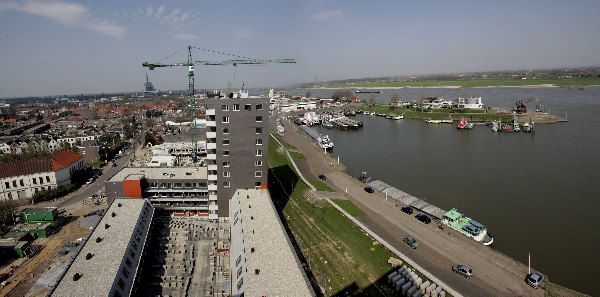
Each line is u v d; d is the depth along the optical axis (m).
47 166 126.50
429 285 66.69
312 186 119.75
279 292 49.16
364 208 103.25
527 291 66.00
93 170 160.75
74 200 121.81
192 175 103.50
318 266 74.25
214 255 79.88
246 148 94.88
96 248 64.31
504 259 76.69
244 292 49.41
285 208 104.75
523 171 145.12
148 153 197.75
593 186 124.94
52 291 51.25
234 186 97.00
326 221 94.44
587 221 99.00
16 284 72.38
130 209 82.88
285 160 157.88
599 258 81.19
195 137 197.50
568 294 65.44
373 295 65.25
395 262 73.75
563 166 149.62
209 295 66.00
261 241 63.84
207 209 100.88
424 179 139.38
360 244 82.12
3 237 88.12
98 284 53.47
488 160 164.25
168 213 102.06
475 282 68.25
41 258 82.44
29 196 123.62
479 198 117.75
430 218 95.31
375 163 165.88
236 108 92.12
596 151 171.62
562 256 82.19
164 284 68.75
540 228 95.81
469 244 82.75
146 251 76.38
